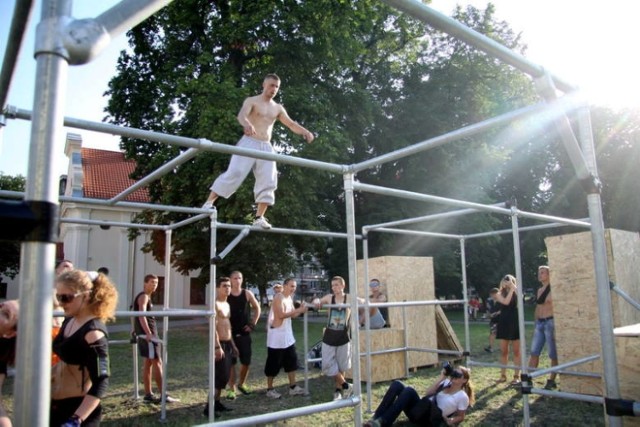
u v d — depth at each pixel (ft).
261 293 60.13
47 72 3.60
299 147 48.65
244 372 23.85
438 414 17.54
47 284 3.50
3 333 9.59
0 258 80.53
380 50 70.69
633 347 11.18
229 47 50.57
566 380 21.88
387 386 25.58
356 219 68.33
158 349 22.08
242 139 14.48
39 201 3.50
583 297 21.33
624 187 80.89
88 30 3.70
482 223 67.41
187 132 49.24
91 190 83.56
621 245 21.07
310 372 29.73
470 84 71.56
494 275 82.99
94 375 8.82
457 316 87.25
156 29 55.01
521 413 19.69
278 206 48.14
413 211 67.26
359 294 31.42
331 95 57.31
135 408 21.04
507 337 25.48
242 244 51.57
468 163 66.90
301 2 50.14
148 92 52.85
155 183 55.16
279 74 51.60
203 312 16.99
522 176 83.35
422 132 67.26
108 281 9.72
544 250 86.89
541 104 7.49
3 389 23.09
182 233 49.78
